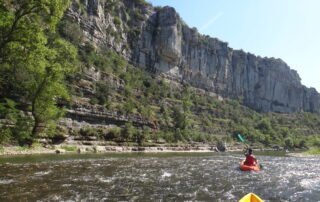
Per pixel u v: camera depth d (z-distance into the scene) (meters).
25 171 16.27
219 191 13.51
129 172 18.44
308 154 59.75
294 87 172.75
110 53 75.50
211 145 74.38
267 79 161.88
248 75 155.38
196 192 12.98
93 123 46.06
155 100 79.44
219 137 85.94
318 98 186.62
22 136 24.92
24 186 12.22
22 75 29.53
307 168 26.97
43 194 10.99
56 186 12.62
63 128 38.09
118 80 63.41
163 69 103.44
